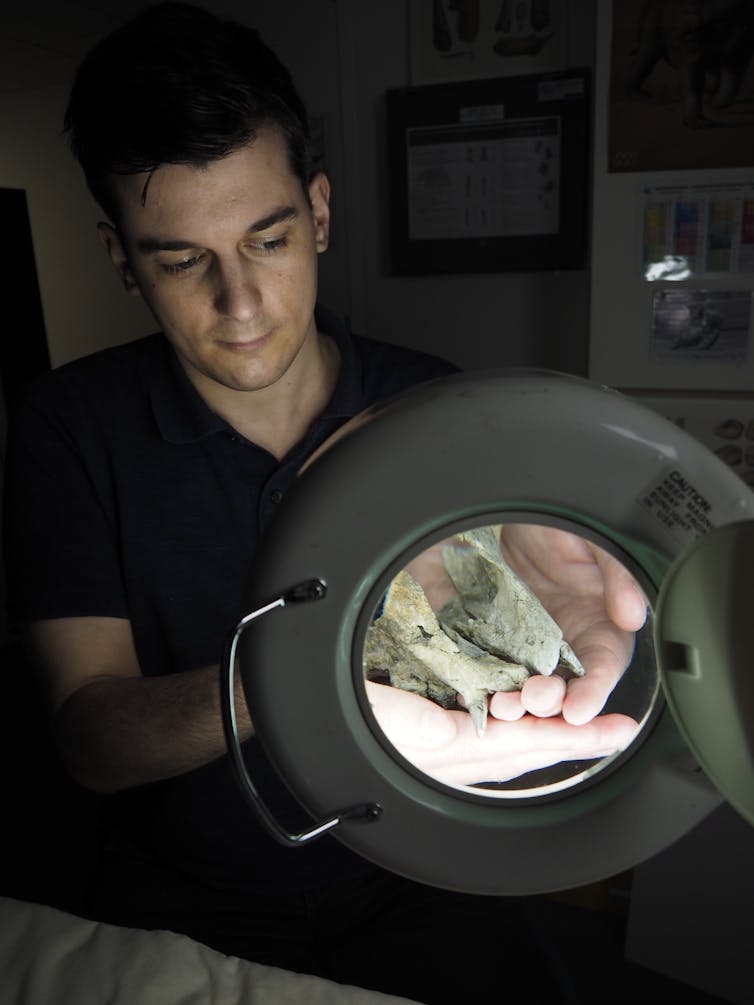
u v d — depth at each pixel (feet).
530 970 2.76
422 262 8.34
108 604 3.06
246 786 1.45
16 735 8.05
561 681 1.61
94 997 2.28
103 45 2.30
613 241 5.90
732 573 1.27
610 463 1.34
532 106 7.52
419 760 1.55
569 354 8.23
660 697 1.51
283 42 8.30
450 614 1.77
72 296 11.57
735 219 5.60
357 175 8.43
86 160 2.36
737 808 1.36
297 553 1.37
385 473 1.33
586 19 7.21
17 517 3.12
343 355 3.12
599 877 1.58
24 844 6.58
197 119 2.07
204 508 3.01
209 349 2.42
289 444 3.12
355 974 2.82
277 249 2.32
